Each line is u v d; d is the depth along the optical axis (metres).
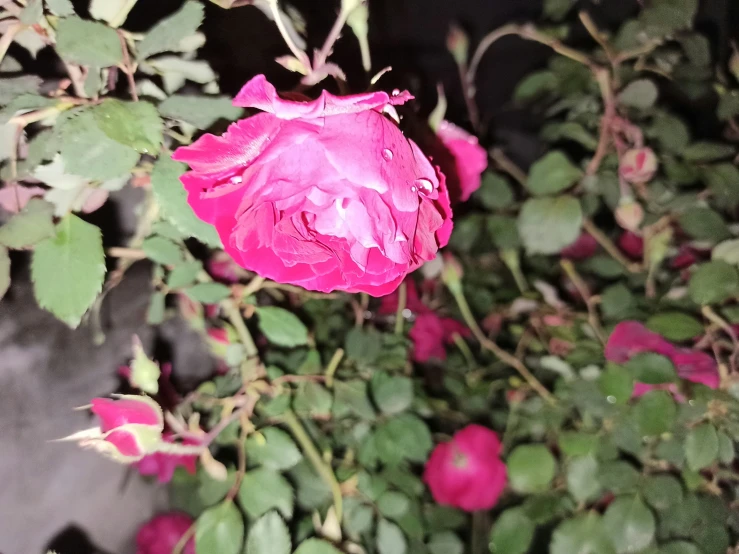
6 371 0.28
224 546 0.22
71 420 0.31
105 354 0.32
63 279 0.18
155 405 0.21
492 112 0.49
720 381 0.27
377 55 0.46
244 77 0.34
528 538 0.27
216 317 0.32
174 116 0.20
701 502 0.27
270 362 0.32
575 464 0.27
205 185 0.18
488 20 0.49
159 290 0.29
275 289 0.35
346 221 0.20
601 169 0.33
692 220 0.30
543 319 0.35
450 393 0.37
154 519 0.29
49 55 0.26
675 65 0.33
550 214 0.29
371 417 0.28
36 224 0.19
